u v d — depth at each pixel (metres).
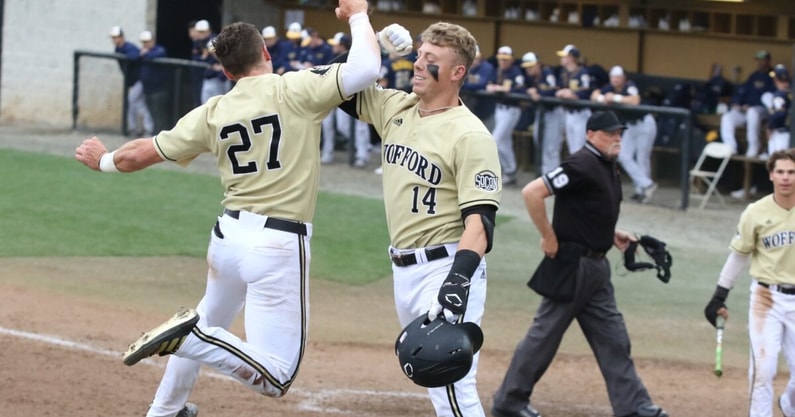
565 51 47.84
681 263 36.06
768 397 19.88
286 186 15.61
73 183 43.94
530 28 57.16
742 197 47.53
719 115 49.28
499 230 39.91
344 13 15.91
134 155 15.98
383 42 15.87
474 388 15.59
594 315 21.16
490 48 58.19
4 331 25.19
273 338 15.77
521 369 21.16
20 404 19.98
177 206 41.09
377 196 44.59
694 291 32.84
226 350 15.35
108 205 40.59
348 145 51.88
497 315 29.61
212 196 43.09
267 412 20.75
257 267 15.52
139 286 30.59
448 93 15.52
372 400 22.08
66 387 21.31
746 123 47.22
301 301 15.91
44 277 30.89
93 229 37.06
